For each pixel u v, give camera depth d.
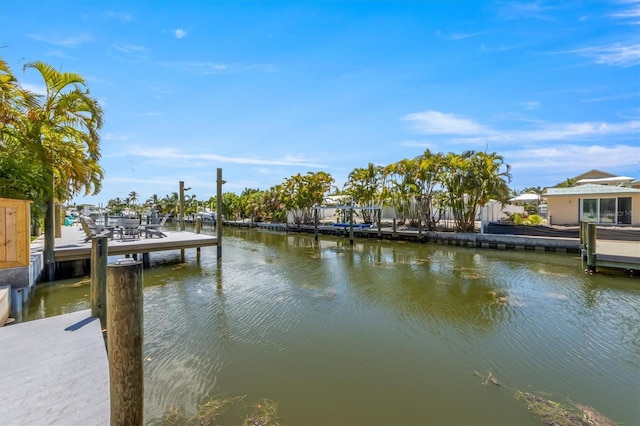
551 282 8.45
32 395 2.21
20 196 6.93
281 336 5.05
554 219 17.77
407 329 5.34
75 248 8.53
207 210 50.19
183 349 4.56
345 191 25.83
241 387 3.59
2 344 3.07
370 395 3.44
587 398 3.34
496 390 3.52
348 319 5.83
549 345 4.66
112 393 1.88
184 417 3.05
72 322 3.70
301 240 20.67
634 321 5.58
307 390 3.53
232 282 8.68
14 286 5.44
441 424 2.95
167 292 7.63
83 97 7.67
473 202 17.69
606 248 10.35
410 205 22.11
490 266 10.87
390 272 10.05
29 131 7.33
